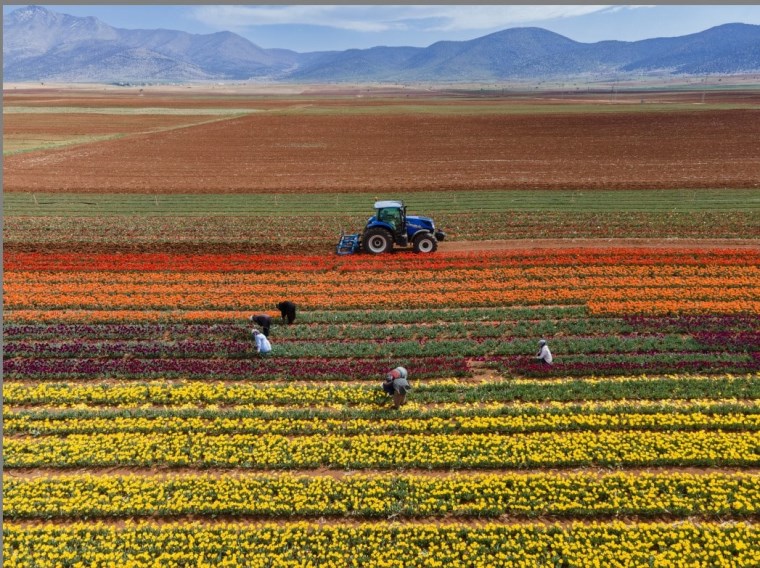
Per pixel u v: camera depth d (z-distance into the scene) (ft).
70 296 76.95
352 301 74.64
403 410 51.60
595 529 38.47
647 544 37.14
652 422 49.11
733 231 102.37
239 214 124.06
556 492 41.73
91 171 180.34
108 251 96.99
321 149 230.48
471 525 39.70
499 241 100.73
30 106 459.32
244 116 376.07
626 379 55.83
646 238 100.01
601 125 303.07
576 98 608.60
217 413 51.70
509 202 130.72
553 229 106.73
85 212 126.11
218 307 74.69
